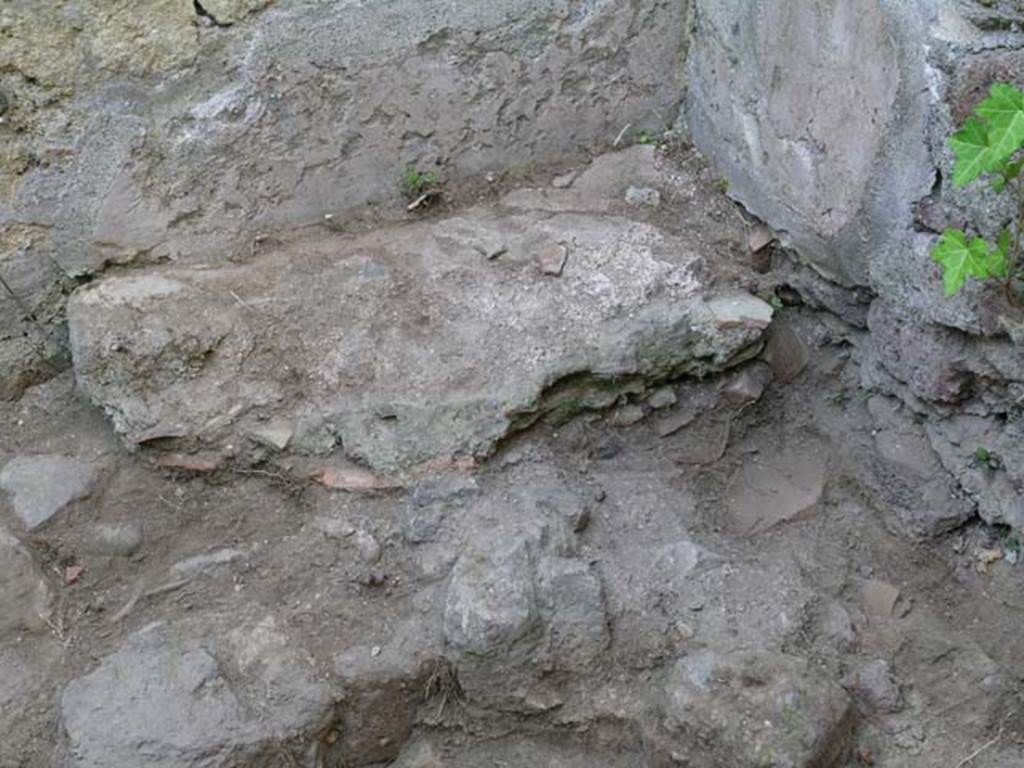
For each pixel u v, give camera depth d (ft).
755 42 5.09
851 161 4.72
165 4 4.87
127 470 4.77
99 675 4.27
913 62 4.39
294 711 4.25
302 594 4.53
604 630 4.39
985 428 4.58
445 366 4.75
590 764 4.39
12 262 4.95
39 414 4.98
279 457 4.70
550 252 5.01
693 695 4.20
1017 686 4.34
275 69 5.09
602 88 5.55
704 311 4.88
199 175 5.09
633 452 4.90
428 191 5.38
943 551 4.71
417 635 4.40
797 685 4.18
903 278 4.62
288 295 4.92
